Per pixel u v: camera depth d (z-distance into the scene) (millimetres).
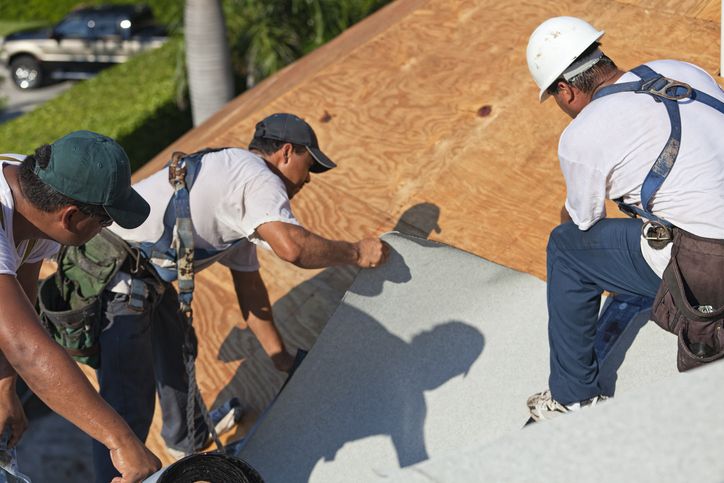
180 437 3152
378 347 2816
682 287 2164
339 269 3535
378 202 3727
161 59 14508
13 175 2090
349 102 4281
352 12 11789
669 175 2119
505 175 3668
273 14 11695
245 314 3229
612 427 1213
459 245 3418
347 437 2684
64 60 16719
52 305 2826
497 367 2699
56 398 1880
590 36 2303
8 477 2164
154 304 2871
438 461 1285
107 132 12305
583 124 2195
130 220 2199
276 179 2742
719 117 2146
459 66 4309
